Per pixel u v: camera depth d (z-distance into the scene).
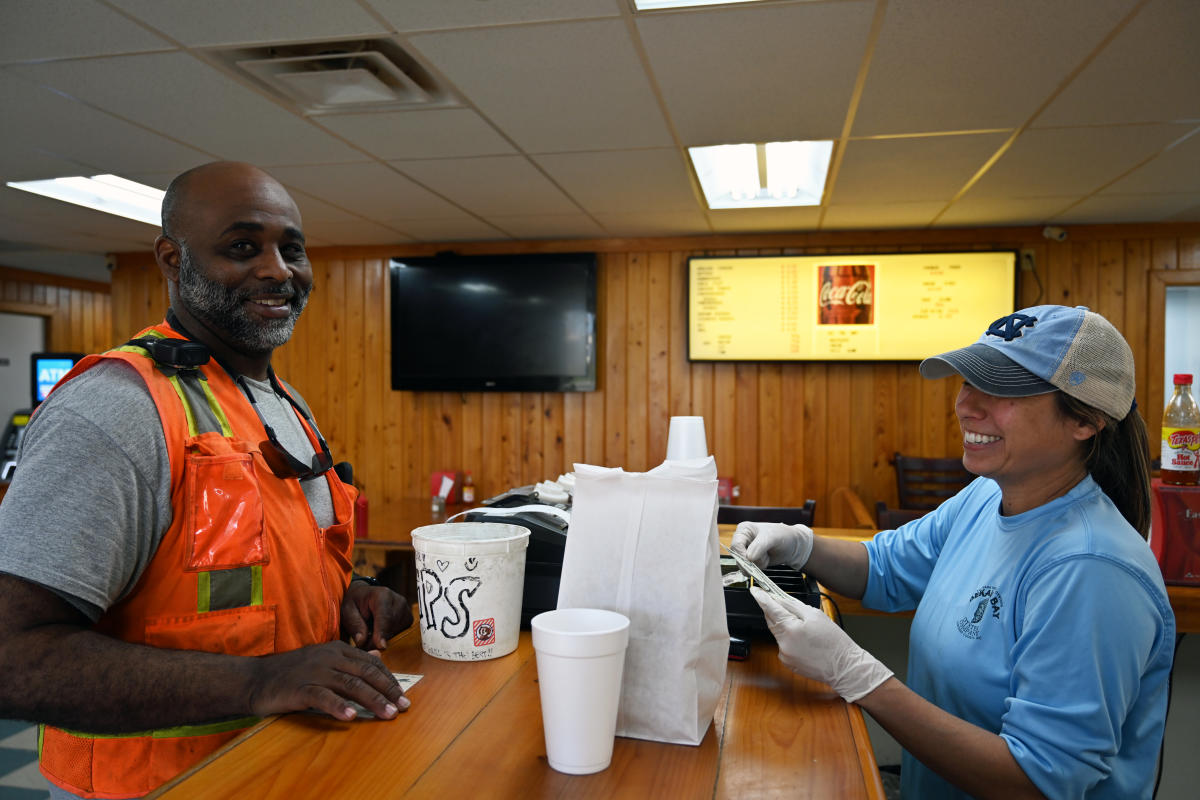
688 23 1.90
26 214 3.81
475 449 4.55
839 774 0.76
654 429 4.34
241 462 0.97
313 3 1.82
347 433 4.69
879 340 4.04
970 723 1.03
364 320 4.66
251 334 1.09
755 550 1.31
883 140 2.71
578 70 2.16
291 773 0.75
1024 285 4.01
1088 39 1.96
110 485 0.86
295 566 1.02
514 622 1.09
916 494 4.02
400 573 3.56
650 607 0.84
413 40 2.00
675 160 2.96
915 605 1.49
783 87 2.27
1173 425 1.90
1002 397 1.08
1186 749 2.03
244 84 2.28
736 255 4.18
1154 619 0.99
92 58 2.11
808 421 4.20
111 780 0.90
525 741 0.83
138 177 3.22
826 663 0.97
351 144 2.79
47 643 0.80
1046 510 1.10
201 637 0.93
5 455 4.82
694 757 0.80
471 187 3.33
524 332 4.36
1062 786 0.91
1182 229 3.88
